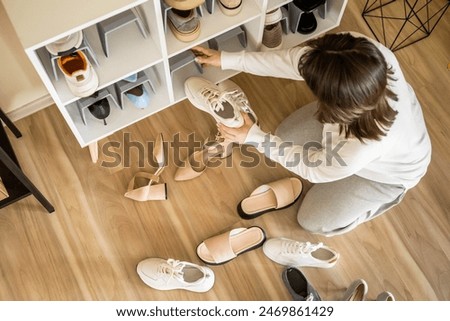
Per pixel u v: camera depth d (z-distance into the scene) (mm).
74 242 1811
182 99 1864
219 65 1668
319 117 1237
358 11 2117
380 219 1887
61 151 1893
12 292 1759
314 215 1768
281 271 1822
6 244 1792
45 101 1901
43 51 1461
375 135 1210
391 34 2104
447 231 1881
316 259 1766
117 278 1790
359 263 1843
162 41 1458
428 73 2059
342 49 1082
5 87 1727
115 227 1833
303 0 1774
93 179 1874
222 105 1706
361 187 1664
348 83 1066
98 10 1218
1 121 1773
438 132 1985
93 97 1633
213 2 1577
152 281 1759
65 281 1777
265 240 1835
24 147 1884
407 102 1314
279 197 1823
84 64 1422
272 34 1815
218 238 1770
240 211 1847
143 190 1817
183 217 1858
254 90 2008
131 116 1790
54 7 1213
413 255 1854
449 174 1938
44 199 1724
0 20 1432
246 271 1817
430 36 2107
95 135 1761
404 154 1423
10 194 1658
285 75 1549
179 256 1823
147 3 1343
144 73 1692
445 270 1843
